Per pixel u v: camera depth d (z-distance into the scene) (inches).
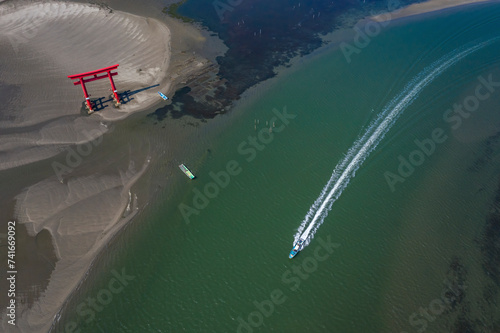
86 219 2591.0
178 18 4948.3
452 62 4237.2
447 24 5014.8
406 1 5713.6
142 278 2311.8
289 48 4532.5
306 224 2615.7
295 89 3850.9
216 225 2608.3
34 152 3036.4
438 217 2655.0
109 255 2415.1
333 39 4739.2
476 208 2709.2
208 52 4365.2
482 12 5324.8
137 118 3427.7
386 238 2532.0
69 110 3474.4
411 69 4141.2
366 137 3282.5
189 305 2193.7
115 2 5147.6
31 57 4050.2
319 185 2883.9
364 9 5497.1
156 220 2625.5
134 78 3907.5
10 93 3540.8
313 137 3287.4
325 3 5629.9
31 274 2273.6
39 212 2598.4
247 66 4175.7
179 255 2434.8
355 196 2800.2
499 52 4404.5
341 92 3811.5
